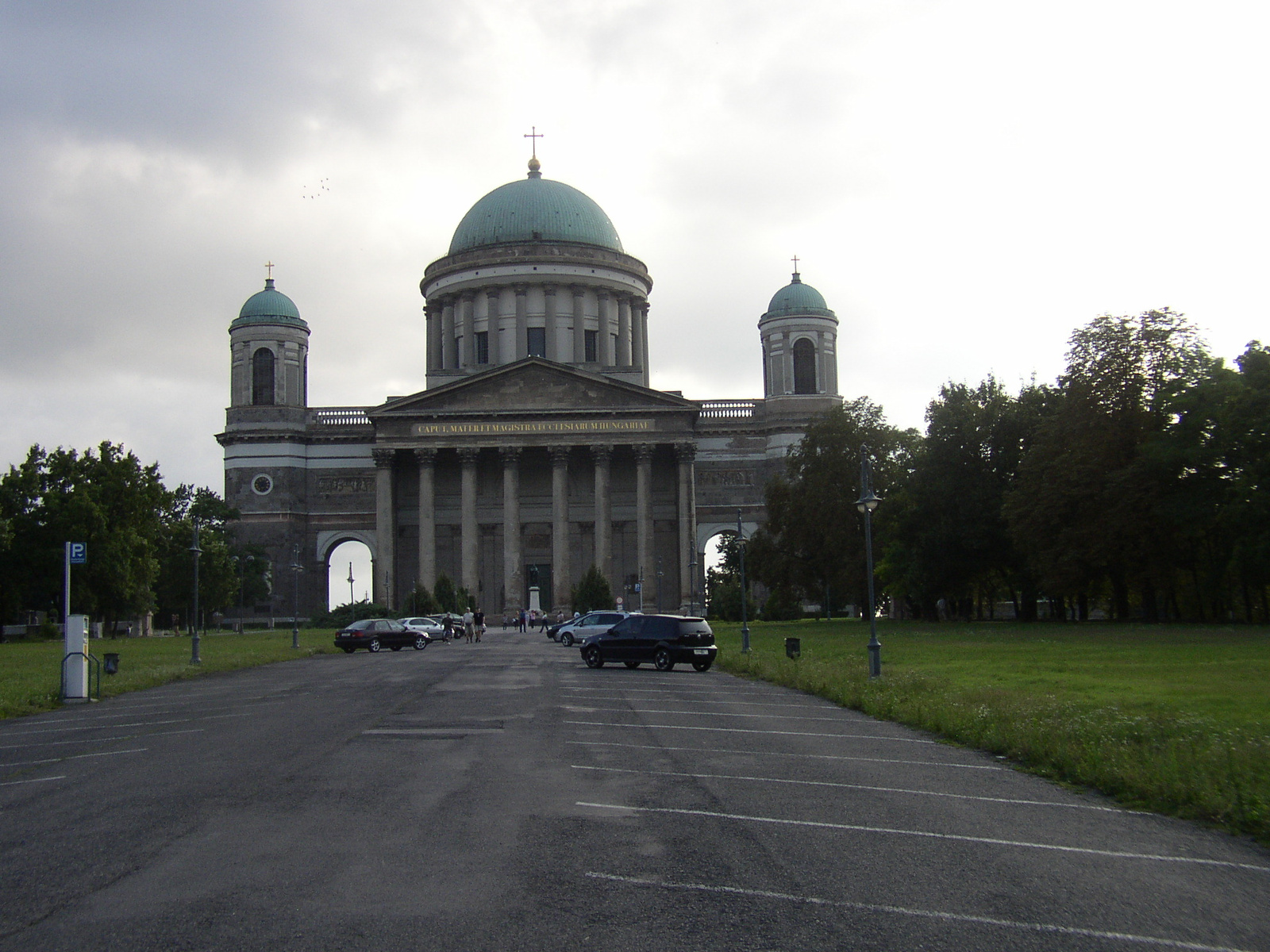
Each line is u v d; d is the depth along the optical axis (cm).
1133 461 7200
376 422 12119
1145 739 2111
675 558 12681
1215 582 7556
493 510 12644
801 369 13262
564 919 1114
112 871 1316
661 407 12031
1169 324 7362
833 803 1731
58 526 9025
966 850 1429
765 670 4378
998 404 8700
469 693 3738
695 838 1483
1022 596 9569
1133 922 1133
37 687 3825
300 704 3434
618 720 2875
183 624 12119
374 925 1096
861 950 1035
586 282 13712
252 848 1422
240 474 12662
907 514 8812
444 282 13938
